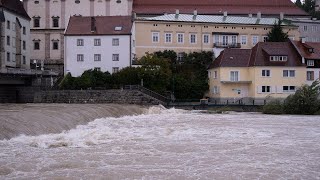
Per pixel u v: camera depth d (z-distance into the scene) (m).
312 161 24.33
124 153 25.92
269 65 85.00
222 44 102.62
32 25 116.31
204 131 37.50
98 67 93.25
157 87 82.50
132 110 59.00
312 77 87.50
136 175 20.48
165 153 26.19
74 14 115.94
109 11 115.94
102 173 20.70
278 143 30.58
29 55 108.31
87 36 93.12
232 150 27.52
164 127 40.72
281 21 108.94
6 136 29.70
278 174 21.17
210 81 92.50
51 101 81.50
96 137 32.31
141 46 99.88
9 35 95.44
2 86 87.25
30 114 39.28
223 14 114.06
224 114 62.12
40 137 30.88
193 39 102.19
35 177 19.62
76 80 83.31
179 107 74.38
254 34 105.06
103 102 78.81
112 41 93.12
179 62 97.62
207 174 20.92
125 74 83.94
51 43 116.19
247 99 86.56
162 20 100.75
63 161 23.09
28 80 86.50
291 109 64.25
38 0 116.44
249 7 125.25
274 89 85.25
